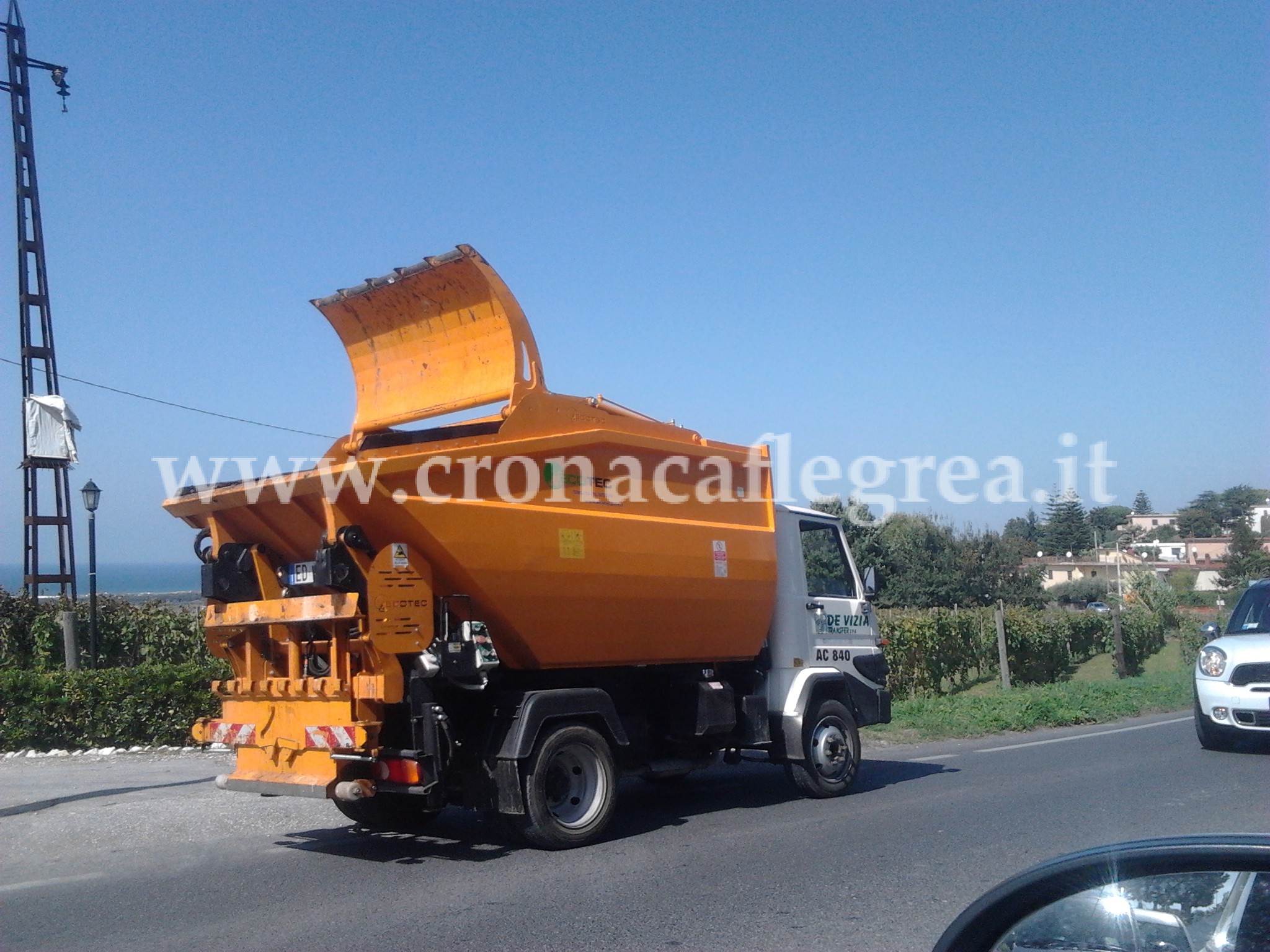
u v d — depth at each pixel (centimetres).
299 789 699
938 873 668
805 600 985
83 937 550
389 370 857
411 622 688
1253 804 887
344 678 697
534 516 748
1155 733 1456
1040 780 1041
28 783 1016
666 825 838
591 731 772
